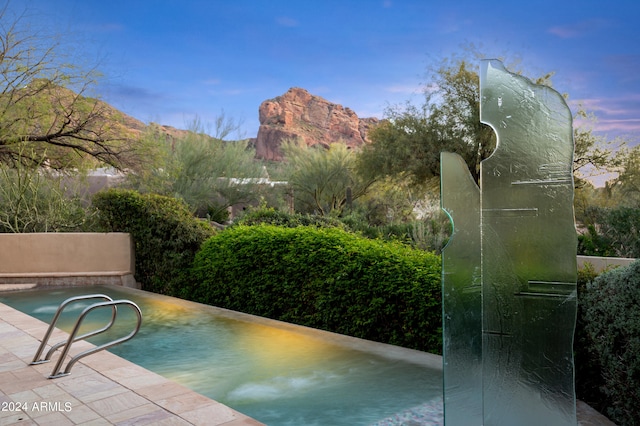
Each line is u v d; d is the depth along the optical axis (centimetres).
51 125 1309
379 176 2250
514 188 270
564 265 260
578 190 1708
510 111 271
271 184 2320
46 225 1168
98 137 1386
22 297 908
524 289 268
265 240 725
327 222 1181
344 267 602
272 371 485
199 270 855
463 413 274
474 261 280
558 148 262
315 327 657
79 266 1029
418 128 2052
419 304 529
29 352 516
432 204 1964
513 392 269
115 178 1895
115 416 358
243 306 767
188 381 464
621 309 335
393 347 547
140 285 1025
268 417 382
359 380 454
